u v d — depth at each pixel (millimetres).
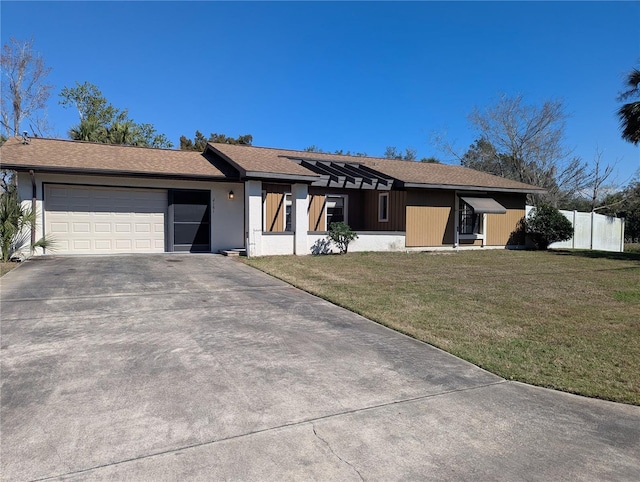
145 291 8586
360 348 5621
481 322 7004
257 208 14539
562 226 20188
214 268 11805
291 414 3764
